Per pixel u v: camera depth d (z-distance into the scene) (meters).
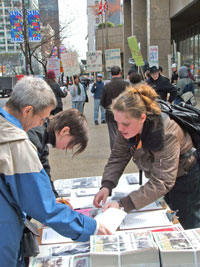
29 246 1.41
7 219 1.23
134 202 1.68
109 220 1.55
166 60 13.88
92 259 1.26
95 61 11.42
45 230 1.71
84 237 1.39
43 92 1.29
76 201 2.04
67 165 5.06
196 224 2.04
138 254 1.25
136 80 4.98
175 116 1.79
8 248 1.24
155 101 1.67
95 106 9.05
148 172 1.88
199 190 2.01
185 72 6.37
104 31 31.98
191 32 16.39
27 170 1.21
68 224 1.33
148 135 1.62
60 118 1.64
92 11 34.12
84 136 1.65
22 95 1.26
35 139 1.80
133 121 1.56
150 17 13.59
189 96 5.17
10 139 1.19
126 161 2.08
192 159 1.92
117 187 2.22
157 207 1.86
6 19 14.20
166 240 1.32
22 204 1.24
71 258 1.39
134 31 16.97
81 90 9.09
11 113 1.29
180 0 12.19
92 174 4.54
